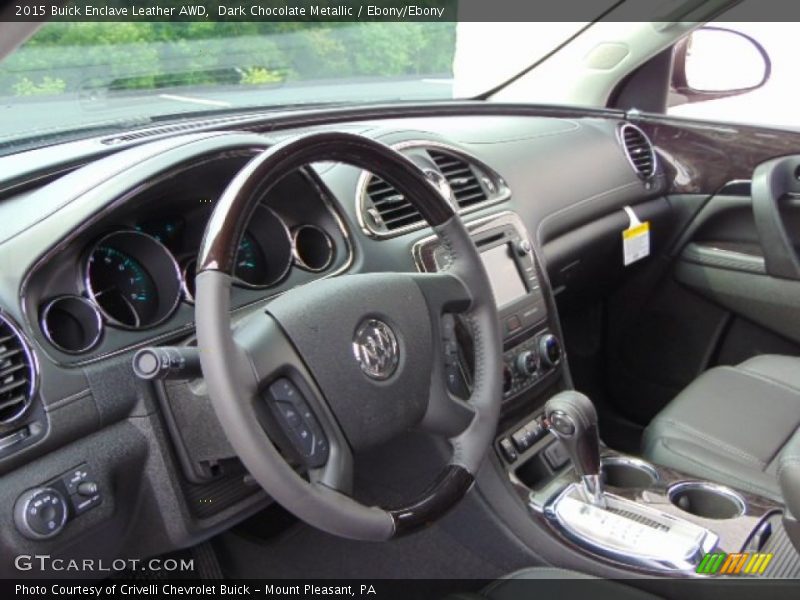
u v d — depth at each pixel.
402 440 1.55
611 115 2.43
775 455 1.65
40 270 1.08
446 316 1.23
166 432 1.17
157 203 1.27
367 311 1.06
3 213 1.18
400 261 1.52
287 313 1.01
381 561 1.71
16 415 1.02
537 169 1.99
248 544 1.72
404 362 1.09
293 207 1.43
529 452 1.67
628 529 1.48
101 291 1.18
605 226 2.17
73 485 1.08
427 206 1.21
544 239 1.96
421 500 1.11
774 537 1.44
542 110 2.32
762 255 2.23
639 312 2.49
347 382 1.03
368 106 2.05
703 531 1.44
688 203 2.39
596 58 2.50
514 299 1.72
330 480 1.01
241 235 0.98
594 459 1.50
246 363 0.96
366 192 1.52
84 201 1.14
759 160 2.27
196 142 1.28
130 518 1.20
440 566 1.68
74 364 1.08
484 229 1.72
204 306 0.94
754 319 2.26
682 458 1.67
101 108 1.72
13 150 1.43
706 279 2.32
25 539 1.05
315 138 1.05
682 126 2.40
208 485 1.24
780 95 2.92
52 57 1.60
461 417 1.17
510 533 1.59
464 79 2.54
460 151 1.82
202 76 1.94
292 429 1.00
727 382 1.88
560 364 1.81
